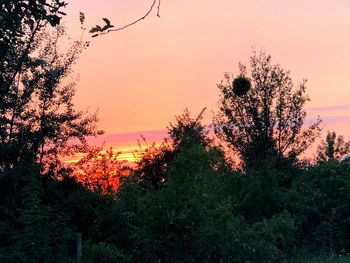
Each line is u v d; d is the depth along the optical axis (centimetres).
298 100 4028
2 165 1808
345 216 1755
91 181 2350
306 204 1792
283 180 2150
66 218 1466
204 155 1487
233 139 4025
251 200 1852
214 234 1410
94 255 1388
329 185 1809
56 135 2922
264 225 1605
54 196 1641
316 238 1723
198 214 1373
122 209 1547
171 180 1431
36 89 2928
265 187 1862
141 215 1404
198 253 1396
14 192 1478
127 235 1516
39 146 2878
